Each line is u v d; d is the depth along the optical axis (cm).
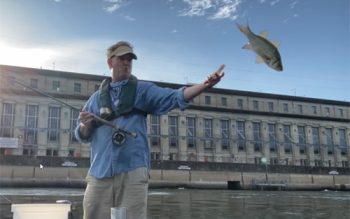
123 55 381
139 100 378
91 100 409
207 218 1677
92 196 374
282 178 7100
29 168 5575
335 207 2505
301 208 2384
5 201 2236
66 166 5753
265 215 1884
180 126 7625
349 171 7644
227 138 7956
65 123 6800
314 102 9175
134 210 357
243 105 8544
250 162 8031
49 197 2948
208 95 8319
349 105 9462
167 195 3959
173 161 6512
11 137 6425
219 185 6669
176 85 7588
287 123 8544
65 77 7156
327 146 8794
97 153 379
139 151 371
